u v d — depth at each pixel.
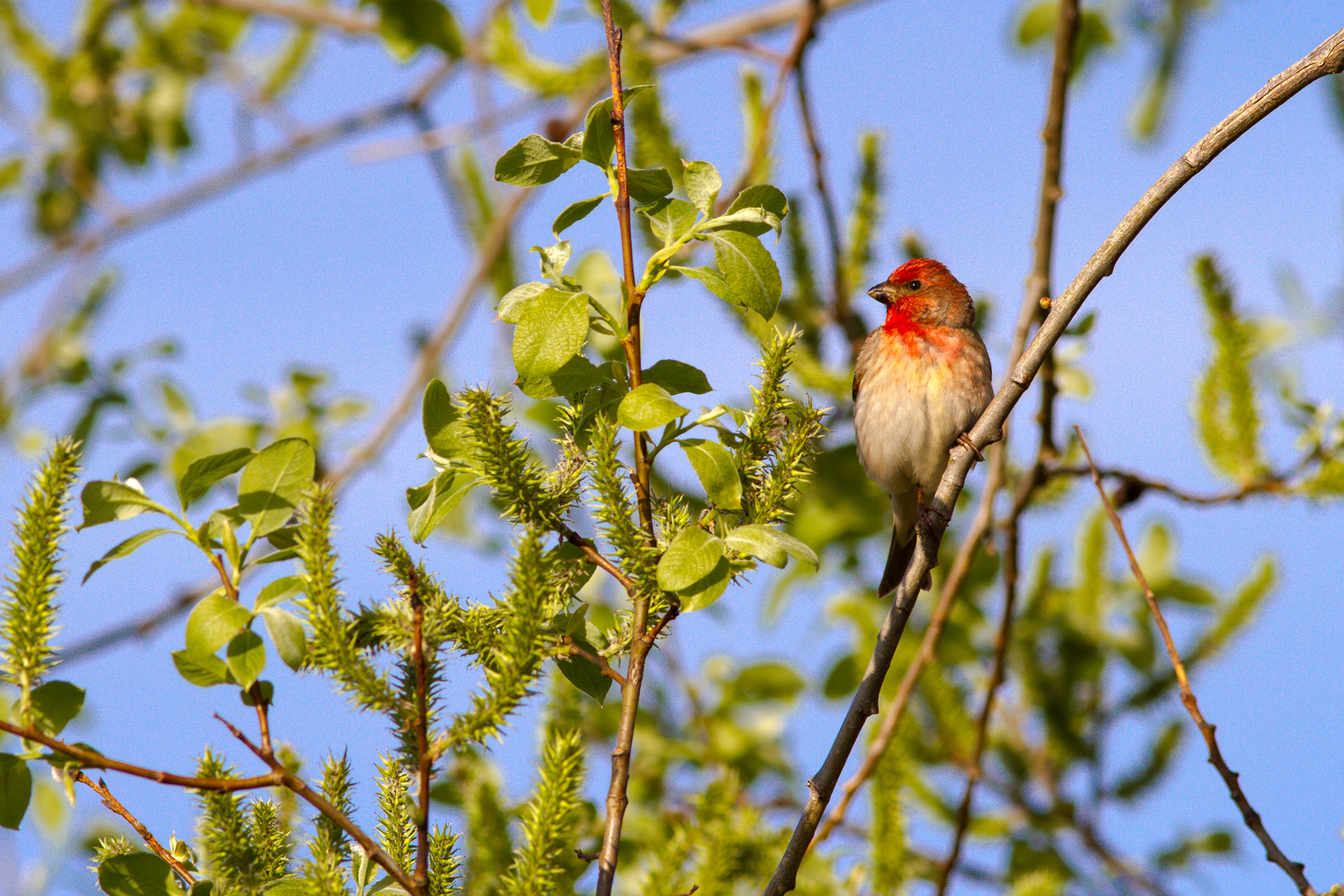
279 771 4.48
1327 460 9.85
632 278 5.21
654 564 5.11
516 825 6.80
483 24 12.00
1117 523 7.27
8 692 5.99
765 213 5.16
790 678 10.54
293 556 4.80
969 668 10.91
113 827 7.80
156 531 4.70
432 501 5.19
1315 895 6.28
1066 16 9.77
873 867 7.67
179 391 12.52
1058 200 9.77
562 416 5.54
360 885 4.90
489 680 4.73
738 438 5.44
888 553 11.37
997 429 6.63
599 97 11.48
